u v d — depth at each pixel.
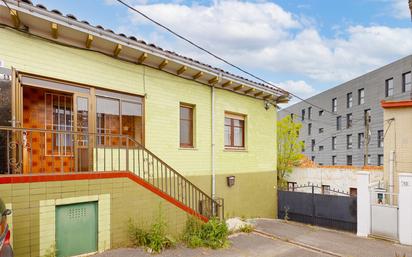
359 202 10.09
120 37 6.96
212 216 8.33
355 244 8.71
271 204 12.51
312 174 17.72
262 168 12.09
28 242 4.89
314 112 39.69
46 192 5.12
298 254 7.31
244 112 11.33
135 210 6.43
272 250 7.41
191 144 9.46
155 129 8.23
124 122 7.62
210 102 9.98
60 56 6.48
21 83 5.77
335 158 35.06
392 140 12.11
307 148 41.03
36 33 6.12
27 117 6.44
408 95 24.56
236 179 10.78
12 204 4.74
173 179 8.58
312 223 11.89
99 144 7.10
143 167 7.30
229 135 10.85
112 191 6.05
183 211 7.45
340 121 34.38
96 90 7.11
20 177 4.84
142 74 8.02
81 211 5.63
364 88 30.30
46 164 6.66
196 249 6.73
